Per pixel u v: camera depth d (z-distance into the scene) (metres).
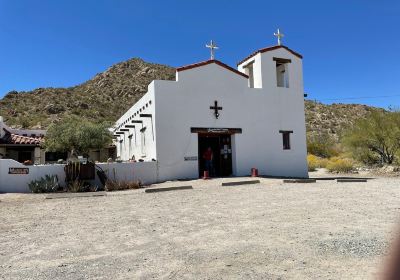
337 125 61.31
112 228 7.82
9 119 47.47
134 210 10.27
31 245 6.56
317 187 15.01
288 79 23.20
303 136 23.19
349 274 4.55
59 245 6.49
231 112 21.14
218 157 21.73
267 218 8.38
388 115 26.89
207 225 7.80
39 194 15.23
